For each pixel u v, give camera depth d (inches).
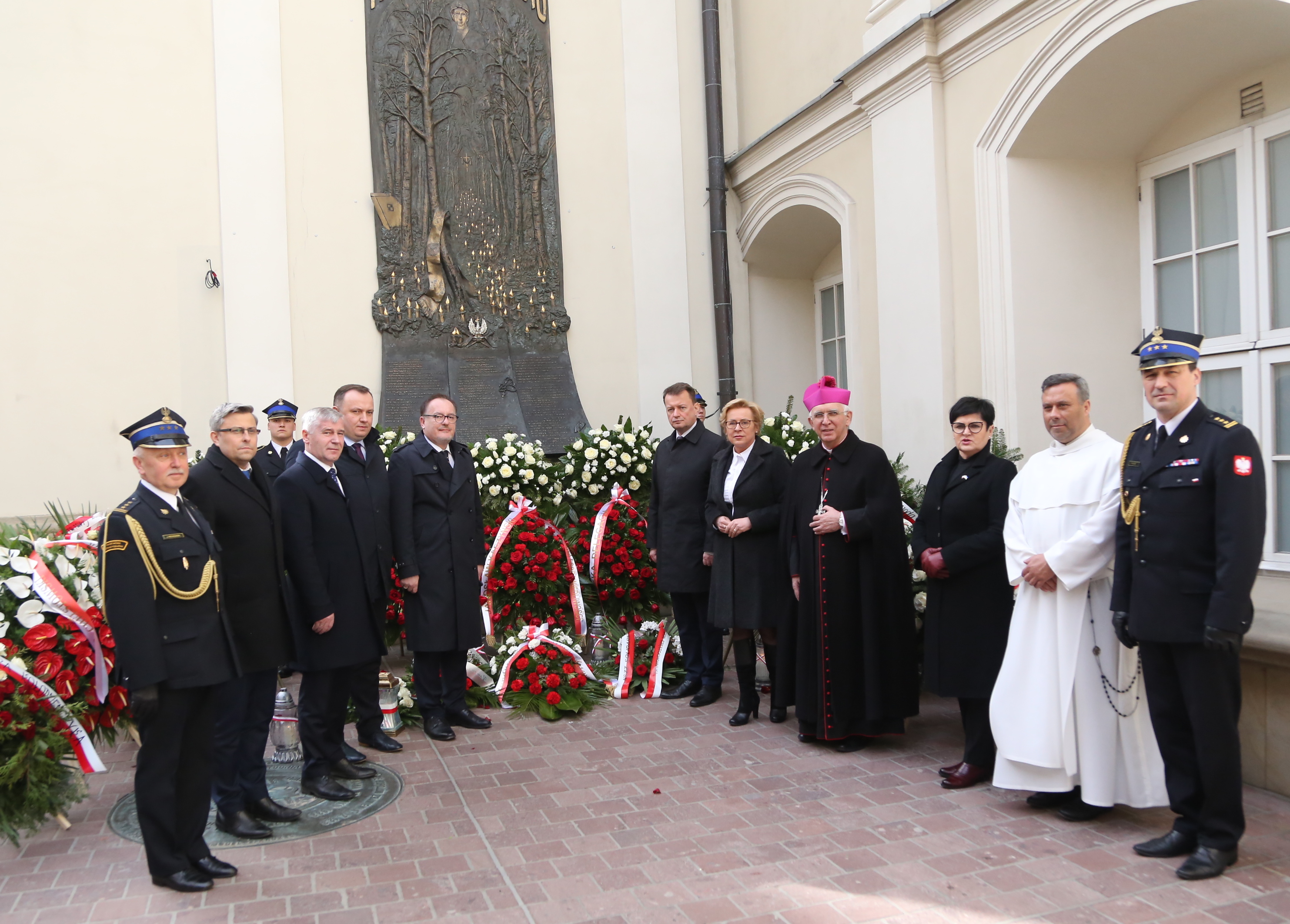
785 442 244.4
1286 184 174.9
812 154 271.3
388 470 175.5
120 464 248.1
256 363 260.8
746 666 185.3
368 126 275.6
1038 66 189.5
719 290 308.0
